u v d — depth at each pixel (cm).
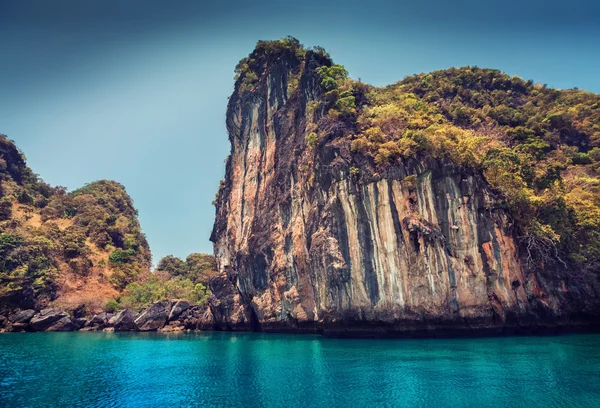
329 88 5850
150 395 2695
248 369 3375
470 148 4988
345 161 5022
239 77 8188
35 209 11894
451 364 3225
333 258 4912
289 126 6719
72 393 2795
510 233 4894
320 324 5191
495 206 4841
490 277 4684
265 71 7544
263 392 2648
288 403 2405
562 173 6159
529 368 3062
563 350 3769
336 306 4878
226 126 8538
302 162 6025
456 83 8344
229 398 2553
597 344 4100
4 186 11738
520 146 6231
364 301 4719
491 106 7775
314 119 5938
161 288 9606
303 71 6500
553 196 5144
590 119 7262
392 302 4616
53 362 4000
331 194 5094
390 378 2858
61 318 8000
